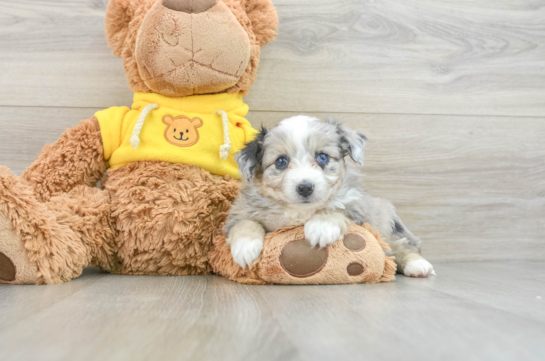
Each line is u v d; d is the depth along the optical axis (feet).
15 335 0.93
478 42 2.25
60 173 1.68
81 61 2.07
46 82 2.06
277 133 1.61
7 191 1.41
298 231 1.49
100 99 2.08
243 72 1.80
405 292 1.34
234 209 1.66
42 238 1.44
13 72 2.04
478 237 2.23
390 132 2.20
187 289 1.37
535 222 2.26
